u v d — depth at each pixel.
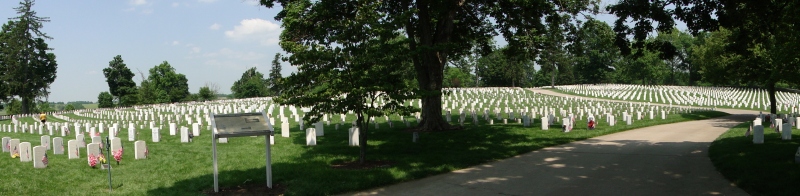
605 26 23.08
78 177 12.45
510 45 25.59
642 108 43.25
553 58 27.02
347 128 26.59
